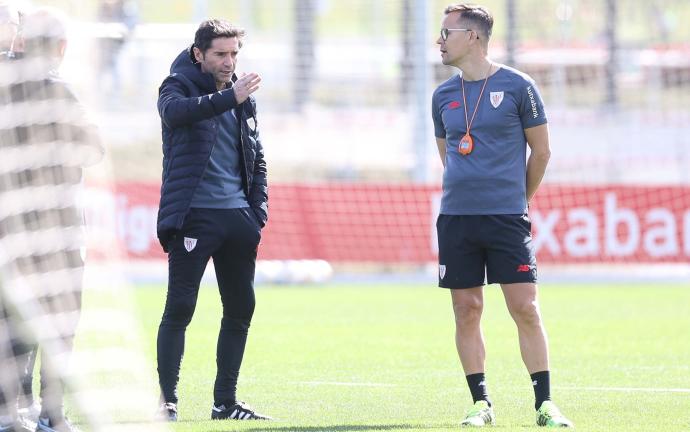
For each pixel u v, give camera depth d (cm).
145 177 7375
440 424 2269
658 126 8206
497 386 2858
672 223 6078
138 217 5981
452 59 2288
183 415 2402
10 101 1972
